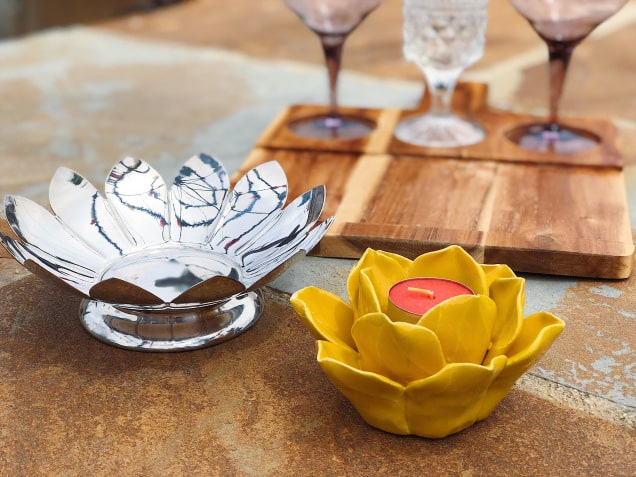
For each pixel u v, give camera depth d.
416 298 0.49
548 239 0.63
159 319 0.55
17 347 0.56
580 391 0.52
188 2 1.54
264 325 0.58
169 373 0.54
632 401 0.52
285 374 0.54
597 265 0.62
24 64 1.18
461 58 0.81
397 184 0.73
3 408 0.51
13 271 0.63
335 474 0.47
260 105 1.02
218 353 0.55
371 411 0.49
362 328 0.47
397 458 0.48
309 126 0.84
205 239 0.60
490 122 0.85
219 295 0.52
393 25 1.38
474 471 0.47
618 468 0.47
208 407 0.51
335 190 0.72
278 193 0.62
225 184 0.63
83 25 1.39
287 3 0.82
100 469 0.47
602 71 1.13
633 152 0.86
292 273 0.63
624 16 1.39
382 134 0.82
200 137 0.92
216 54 1.22
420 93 1.05
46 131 0.94
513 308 0.49
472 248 0.63
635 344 0.56
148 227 0.60
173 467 0.48
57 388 0.52
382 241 0.64
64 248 0.58
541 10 0.77
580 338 0.57
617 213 0.68
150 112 1.00
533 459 0.48
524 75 1.09
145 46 1.26
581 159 0.76
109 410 0.51
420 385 0.46
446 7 0.79
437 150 0.78
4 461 0.48
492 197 0.71
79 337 0.57
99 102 1.03
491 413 0.51
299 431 0.50
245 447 0.49
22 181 0.81
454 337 0.47
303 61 1.19
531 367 0.52
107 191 0.62
